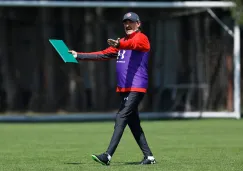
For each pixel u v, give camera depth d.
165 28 80.50
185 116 80.75
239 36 78.69
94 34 79.81
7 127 68.25
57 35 79.69
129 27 31.84
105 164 31.73
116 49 32.84
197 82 81.75
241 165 33.38
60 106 81.62
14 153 41.41
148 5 74.31
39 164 34.59
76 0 74.62
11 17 76.19
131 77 31.91
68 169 31.66
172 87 82.12
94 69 82.31
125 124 31.94
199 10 76.19
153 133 58.34
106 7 74.88
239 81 78.56
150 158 33.38
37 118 77.38
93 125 70.56
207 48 80.88
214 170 31.14
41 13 77.88
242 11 73.56
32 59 80.50
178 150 42.56
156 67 81.56
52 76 81.12
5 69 80.00
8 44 79.69
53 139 53.03
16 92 80.56
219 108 81.75
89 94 82.38
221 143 48.06
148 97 82.19
